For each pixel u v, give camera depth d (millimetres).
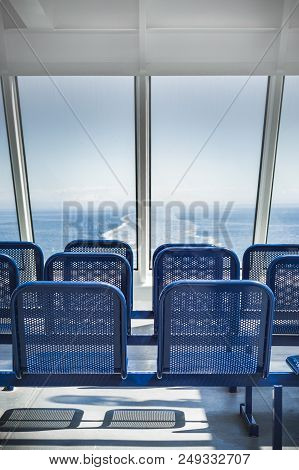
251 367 1911
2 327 2373
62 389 2713
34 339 1854
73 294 1795
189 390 2725
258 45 4344
